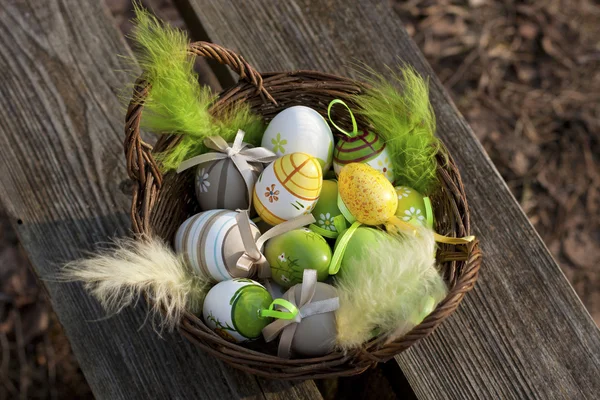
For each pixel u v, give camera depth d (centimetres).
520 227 99
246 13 106
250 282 89
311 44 105
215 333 85
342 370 84
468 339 95
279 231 92
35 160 99
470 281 84
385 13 107
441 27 138
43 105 101
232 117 94
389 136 94
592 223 128
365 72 105
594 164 130
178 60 90
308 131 94
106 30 104
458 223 89
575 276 126
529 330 95
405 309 85
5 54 103
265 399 92
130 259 88
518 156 130
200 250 90
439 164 91
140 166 87
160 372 93
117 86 102
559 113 132
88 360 94
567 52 138
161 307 87
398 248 88
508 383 94
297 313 87
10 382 118
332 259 91
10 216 98
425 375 94
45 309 121
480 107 132
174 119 91
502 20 140
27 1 104
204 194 94
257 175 94
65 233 97
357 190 92
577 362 95
